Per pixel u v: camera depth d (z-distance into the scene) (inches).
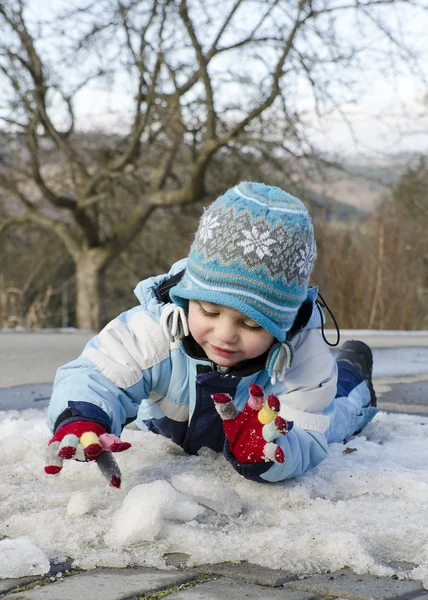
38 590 58.8
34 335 353.7
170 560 66.0
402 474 88.0
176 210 753.0
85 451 73.4
